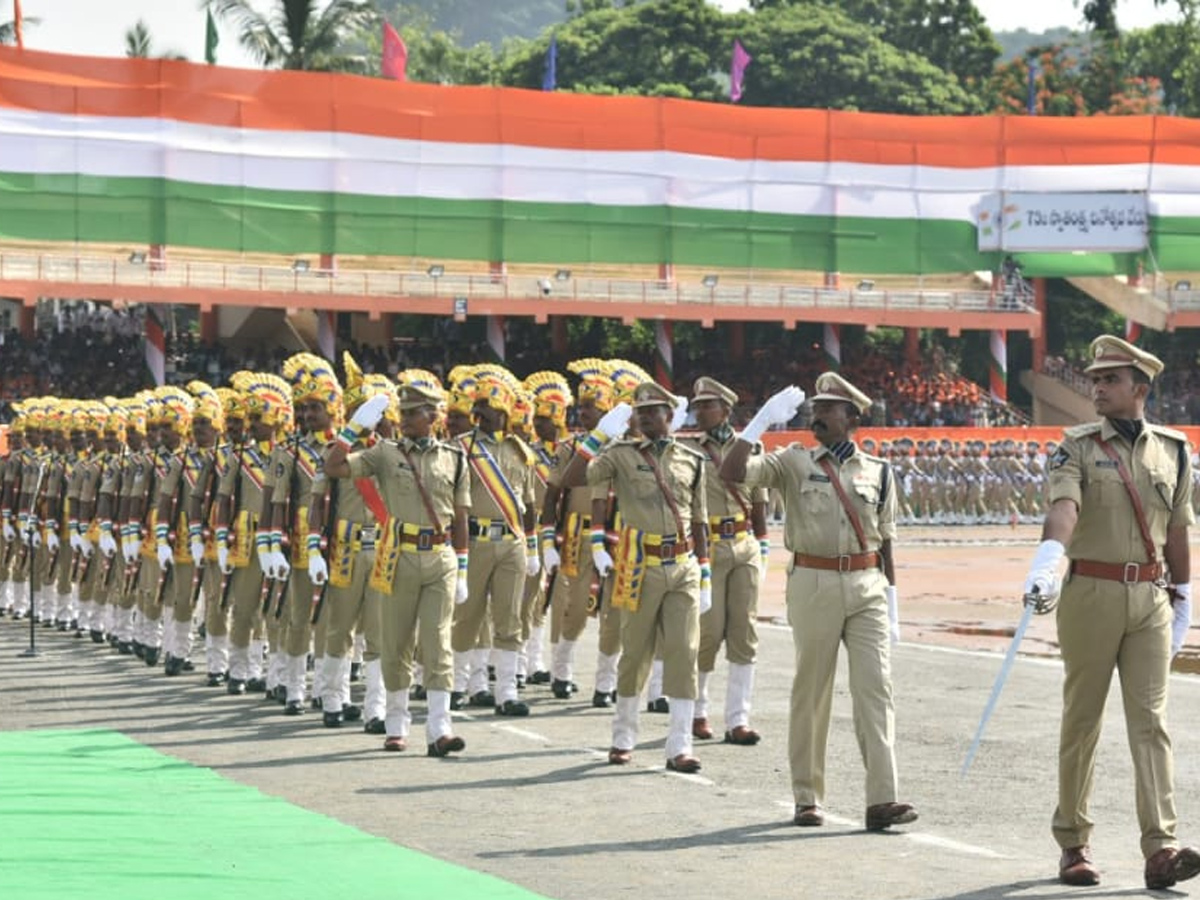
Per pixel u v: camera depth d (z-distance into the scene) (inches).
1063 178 2915.8
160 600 874.1
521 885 421.1
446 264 2751.0
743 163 2817.4
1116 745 641.0
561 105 2726.4
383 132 2637.8
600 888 418.9
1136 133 2930.6
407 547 619.5
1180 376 3302.2
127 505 925.8
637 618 594.6
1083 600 426.3
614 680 755.4
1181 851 413.4
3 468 1245.7
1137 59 4399.6
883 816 490.3
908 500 2386.8
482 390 732.0
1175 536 433.1
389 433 701.9
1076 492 424.5
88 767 584.1
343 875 427.5
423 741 656.4
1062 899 410.9
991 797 545.3
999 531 2276.1
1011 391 3511.3
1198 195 2940.5
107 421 1032.8
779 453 510.0
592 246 2741.1
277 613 732.7
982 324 2940.5
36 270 2449.6
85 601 1078.4
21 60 2460.6
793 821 505.0
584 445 607.2
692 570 593.3
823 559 499.5
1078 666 428.8
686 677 591.5
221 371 2709.2
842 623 499.2
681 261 2785.4
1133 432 428.8
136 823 488.4
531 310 2704.2
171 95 2524.6
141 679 860.0
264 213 2576.3
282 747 639.8
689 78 3932.1
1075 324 3629.4
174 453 922.1
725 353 3132.4
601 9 4340.6
